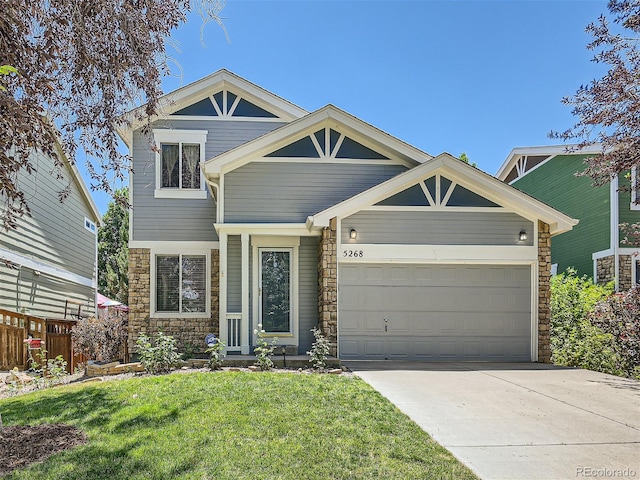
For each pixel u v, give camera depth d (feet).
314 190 37.55
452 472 14.06
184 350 38.22
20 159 19.95
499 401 22.18
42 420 18.90
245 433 16.80
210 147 41.73
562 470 14.43
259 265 36.78
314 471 13.92
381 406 20.45
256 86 41.91
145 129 23.35
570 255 53.36
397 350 34.45
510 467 14.57
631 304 28.84
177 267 40.42
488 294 35.22
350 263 34.53
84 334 34.65
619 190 30.68
